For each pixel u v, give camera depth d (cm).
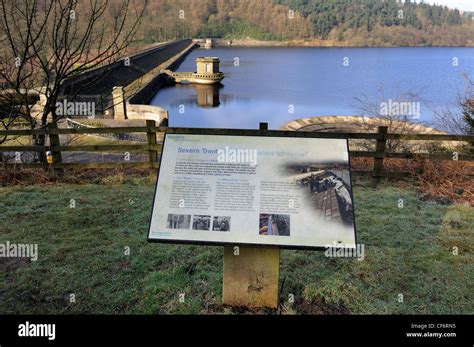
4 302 374
